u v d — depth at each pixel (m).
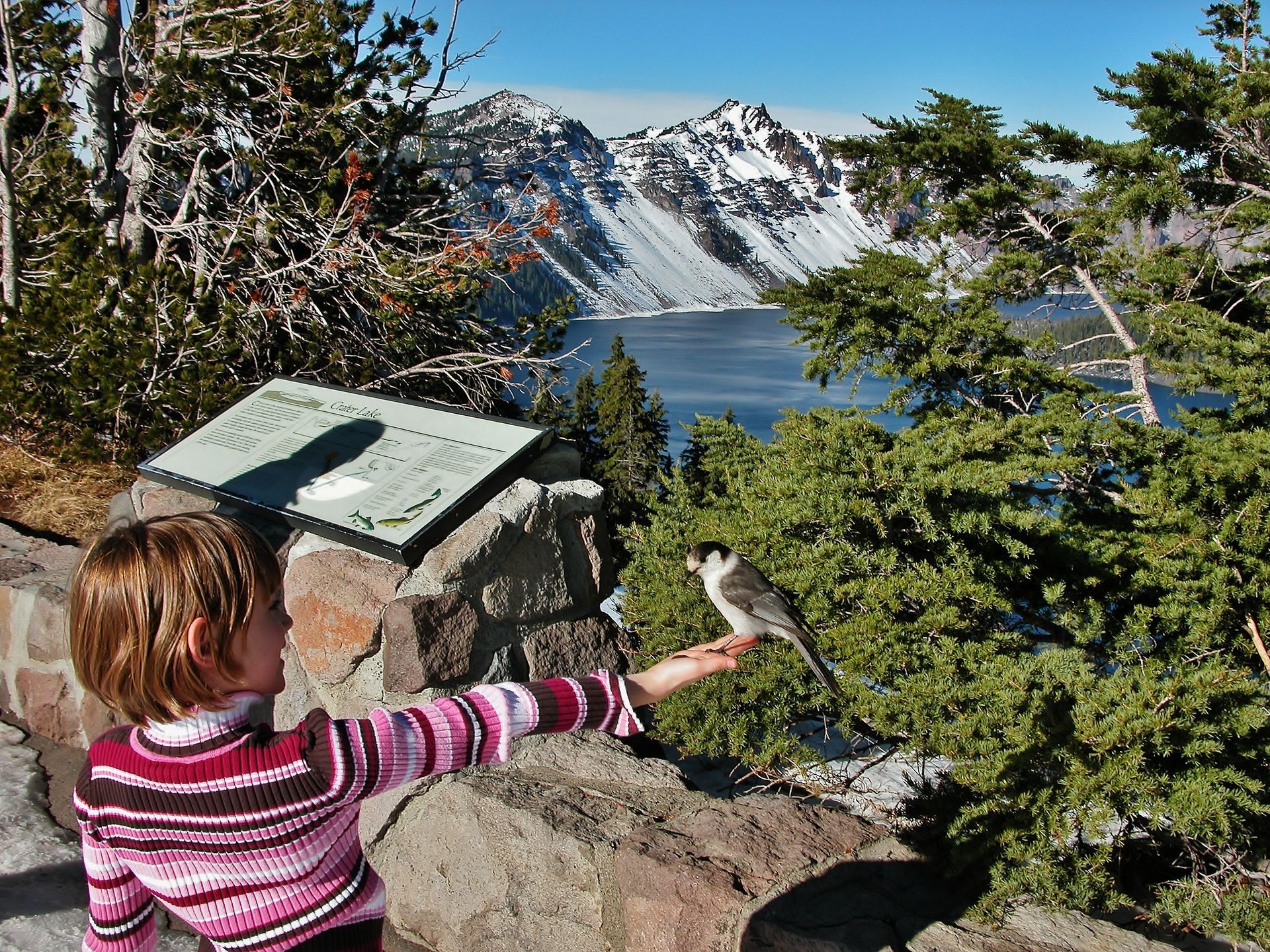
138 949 1.83
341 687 4.37
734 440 7.48
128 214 12.36
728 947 2.80
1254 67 12.15
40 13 11.62
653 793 3.58
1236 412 8.61
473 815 3.40
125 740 1.73
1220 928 3.77
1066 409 9.41
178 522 1.68
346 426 5.10
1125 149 12.43
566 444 5.14
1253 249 12.01
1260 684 4.50
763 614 3.18
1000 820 3.78
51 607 5.03
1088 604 5.77
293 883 1.68
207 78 11.61
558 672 4.68
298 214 11.82
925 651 5.11
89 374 8.45
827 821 3.43
